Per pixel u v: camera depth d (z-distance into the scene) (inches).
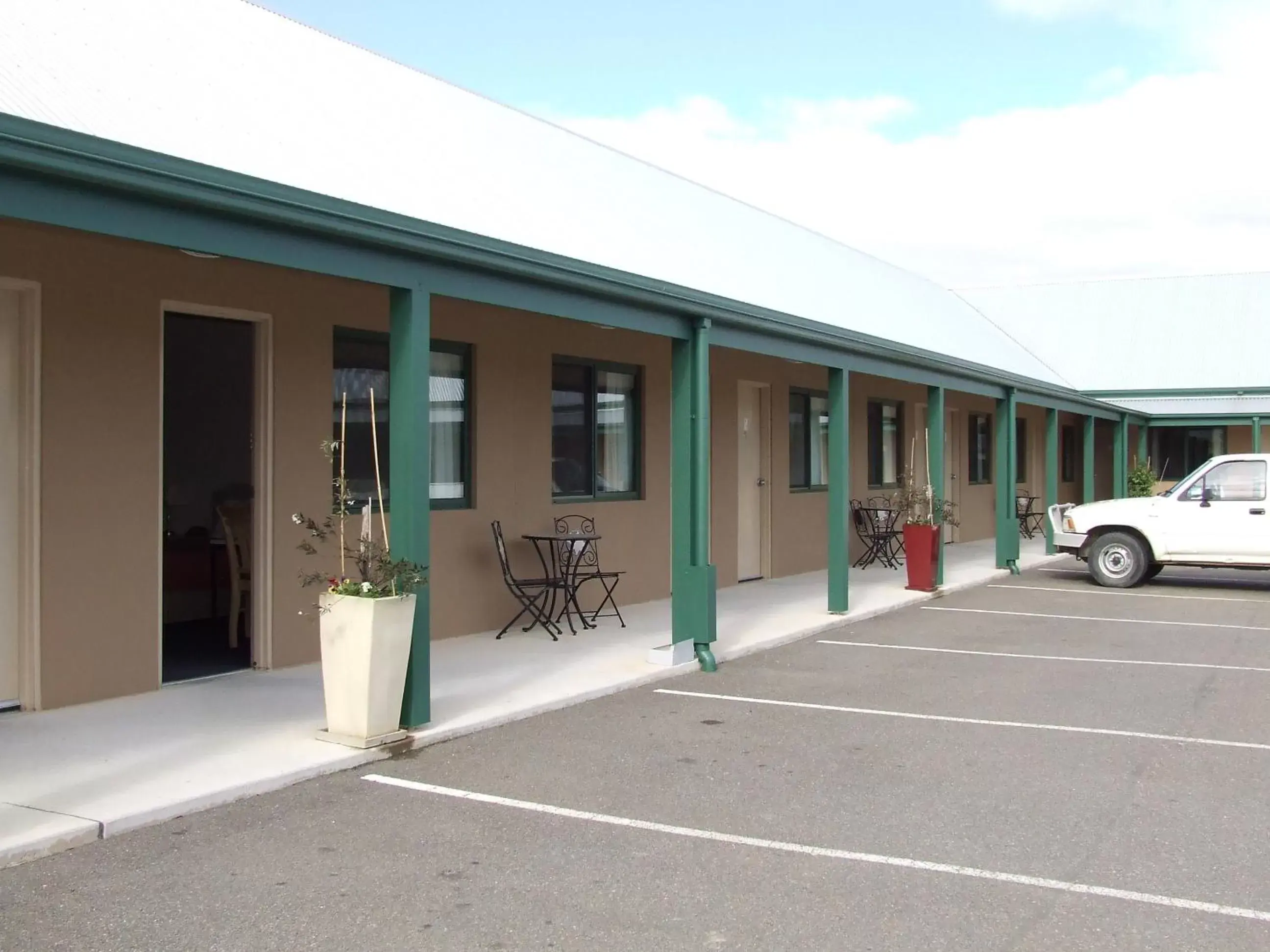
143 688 293.4
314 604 336.5
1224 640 417.7
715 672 346.9
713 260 474.0
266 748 240.5
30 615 269.9
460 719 270.1
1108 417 856.3
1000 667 358.9
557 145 514.3
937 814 210.8
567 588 398.0
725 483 540.4
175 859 183.9
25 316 268.2
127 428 287.7
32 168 180.1
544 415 428.1
